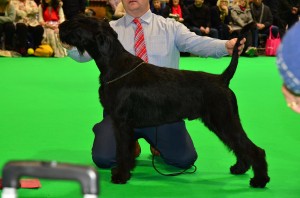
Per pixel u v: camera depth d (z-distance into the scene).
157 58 4.02
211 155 4.35
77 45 3.44
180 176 3.79
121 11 12.17
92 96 7.28
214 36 14.15
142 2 3.94
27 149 4.44
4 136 4.89
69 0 13.70
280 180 3.68
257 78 9.48
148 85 3.38
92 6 16.16
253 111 6.35
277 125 5.57
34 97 7.12
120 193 3.38
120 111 3.42
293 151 4.47
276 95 7.57
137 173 3.86
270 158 4.24
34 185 3.40
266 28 14.81
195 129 5.27
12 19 12.72
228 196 3.35
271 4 15.60
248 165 3.75
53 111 6.16
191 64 11.91
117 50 3.45
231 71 3.35
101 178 3.71
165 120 3.42
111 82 3.43
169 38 4.01
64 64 11.45
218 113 3.31
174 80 3.39
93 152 3.92
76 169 1.09
